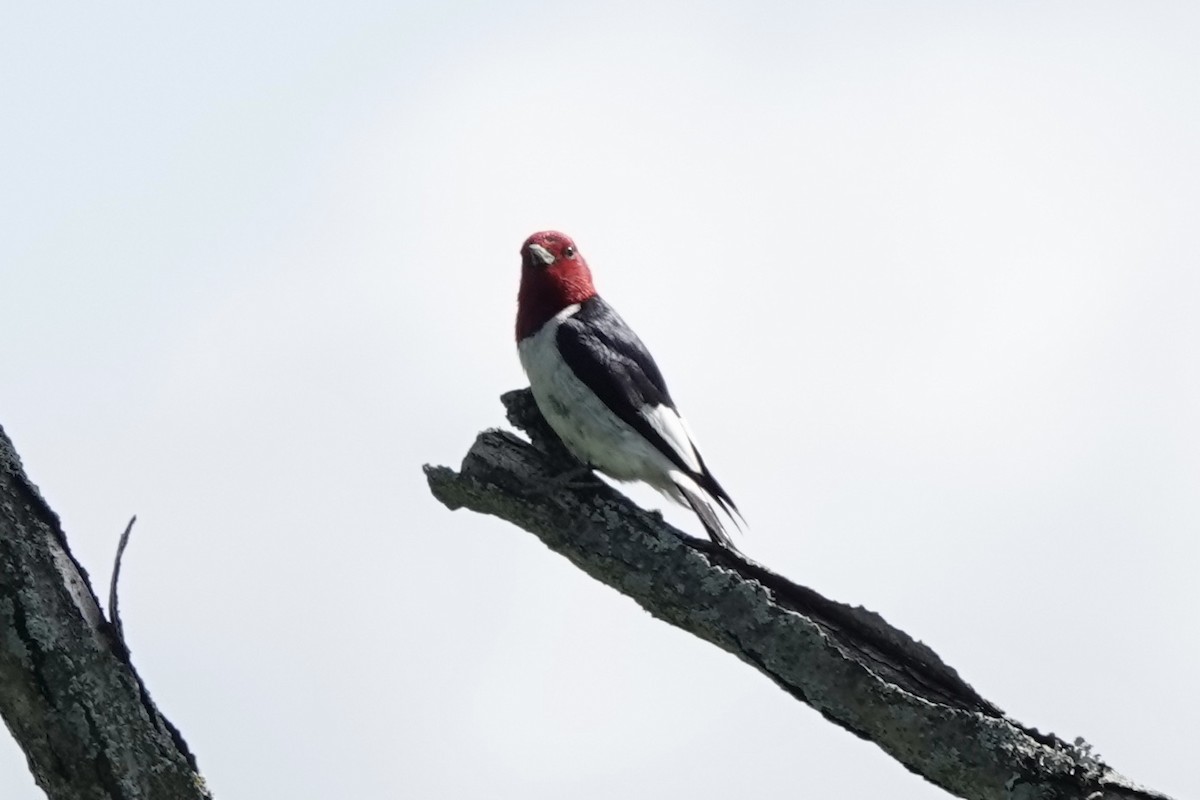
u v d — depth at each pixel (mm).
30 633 8641
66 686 8609
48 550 8852
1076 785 9258
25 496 8945
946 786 9609
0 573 8711
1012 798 9328
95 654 8719
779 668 10023
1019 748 9375
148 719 8750
